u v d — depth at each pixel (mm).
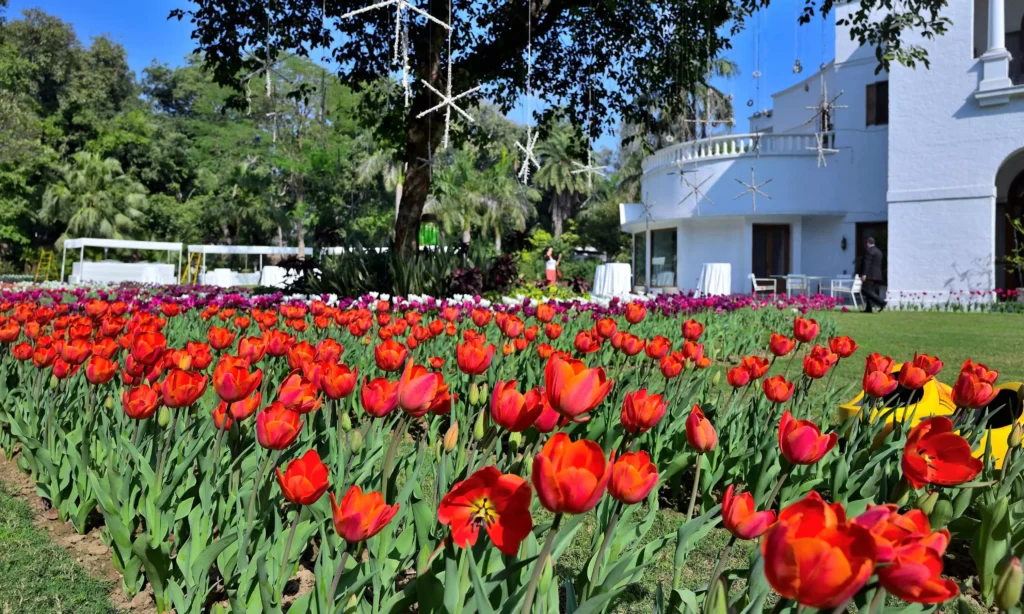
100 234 42406
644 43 14062
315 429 3076
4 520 2867
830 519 935
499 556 1724
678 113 15562
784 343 3715
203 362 3082
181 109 59156
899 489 1965
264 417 1796
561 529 1771
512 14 12477
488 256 12781
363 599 1707
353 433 2064
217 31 12055
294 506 2703
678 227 24625
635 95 14961
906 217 20203
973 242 19297
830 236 22484
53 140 44969
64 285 24688
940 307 19328
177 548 2248
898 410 3273
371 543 1986
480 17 13102
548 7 12891
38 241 47375
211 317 6055
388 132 13719
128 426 3061
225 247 34875
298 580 2414
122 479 2336
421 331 4176
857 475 2611
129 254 45438
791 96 27344
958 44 19516
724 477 3123
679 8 13312
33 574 2404
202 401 3398
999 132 18953
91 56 49719
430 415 3672
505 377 4355
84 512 2670
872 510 1027
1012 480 2521
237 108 12539
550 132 15172
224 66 12172
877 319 14656
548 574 1628
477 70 12875
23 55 44094
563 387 1516
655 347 3453
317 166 41406
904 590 966
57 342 3209
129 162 50125
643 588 2363
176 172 53250
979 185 19203
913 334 10961
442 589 1565
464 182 41969
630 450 1938
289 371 4473
